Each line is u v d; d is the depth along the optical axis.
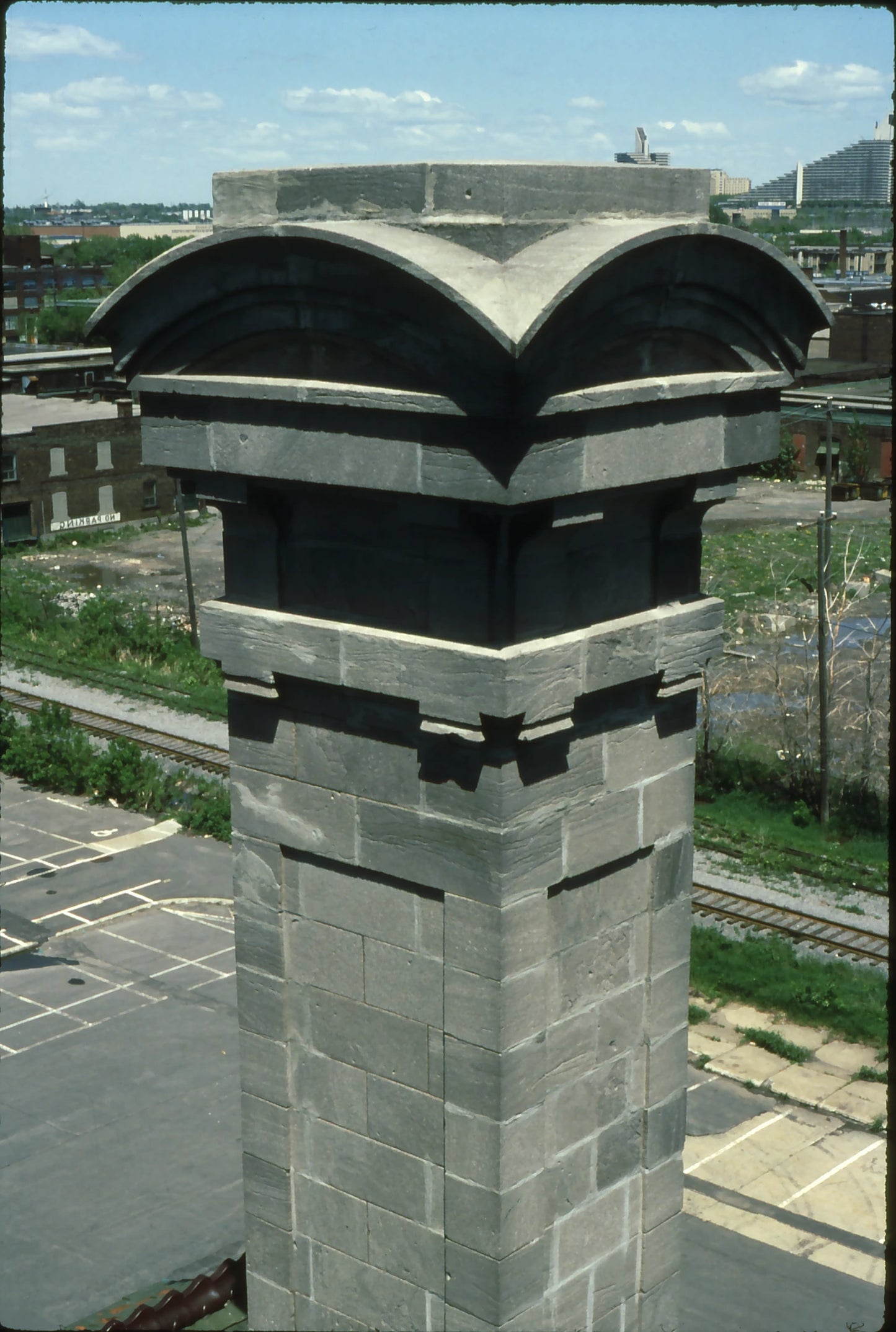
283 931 8.48
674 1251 9.18
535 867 7.57
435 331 6.50
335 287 6.80
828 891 33.47
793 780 38.91
